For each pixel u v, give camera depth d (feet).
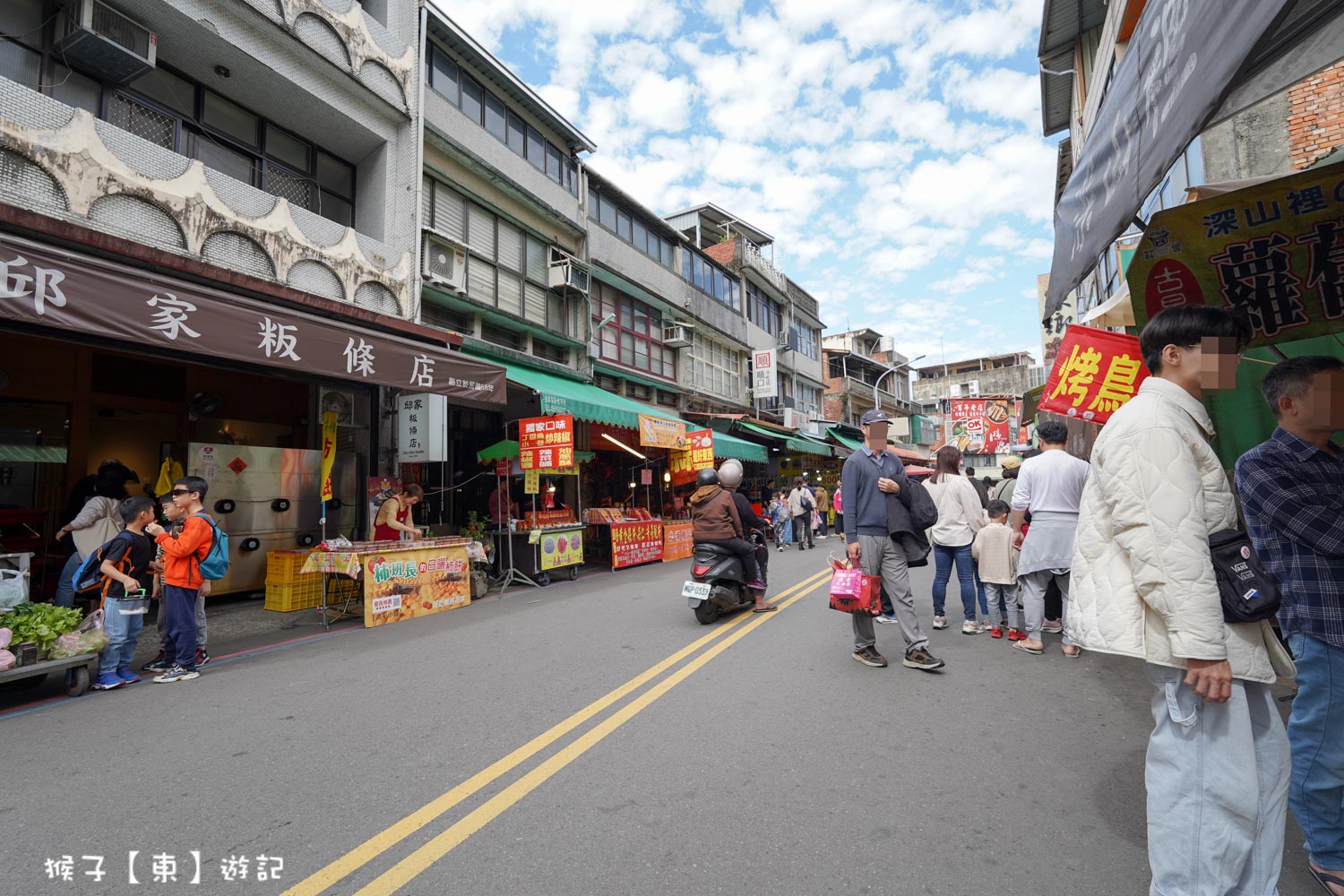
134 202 21.93
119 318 16.88
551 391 34.17
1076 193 13.02
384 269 31.89
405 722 12.23
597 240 53.47
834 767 9.84
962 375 179.11
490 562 29.73
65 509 27.20
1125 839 7.72
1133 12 23.09
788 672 14.96
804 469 80.74
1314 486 7.04
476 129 40.57
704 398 68.18
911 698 12.98
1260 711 5.86
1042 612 16.55
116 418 31.14
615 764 10.08
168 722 12.47
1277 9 5.19
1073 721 11.62
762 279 85.15
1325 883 6.78
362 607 25.25
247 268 25.58
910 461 64.03
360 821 8.47
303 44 27.66
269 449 27.25
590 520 37.11
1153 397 6.19
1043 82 37.50
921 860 7.34
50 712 13.16
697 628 20.07
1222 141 16.26
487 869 7.30
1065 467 16.26
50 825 8.49
